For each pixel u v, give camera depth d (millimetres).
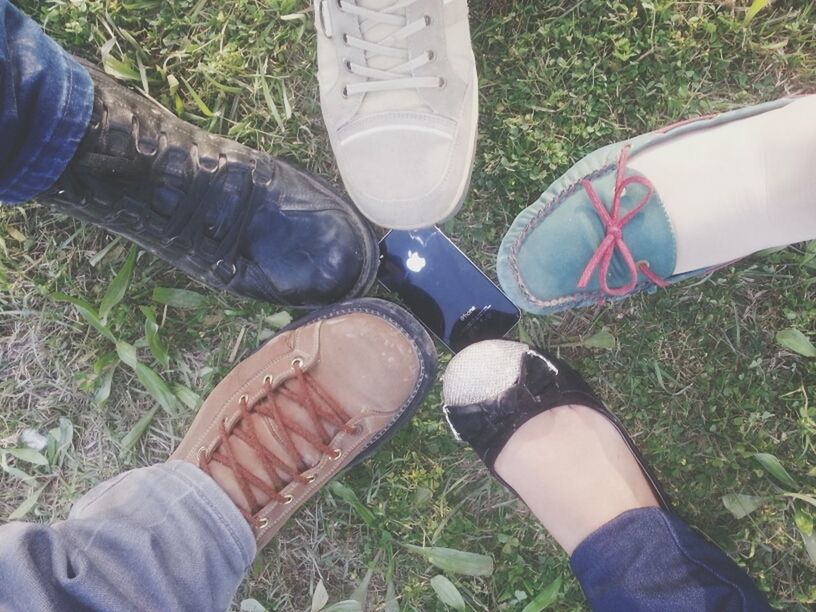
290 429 939
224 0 964
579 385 961
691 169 876
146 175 848
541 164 972
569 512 930
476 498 1020
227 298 1015
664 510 919
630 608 860
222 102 986
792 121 823
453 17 870
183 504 869
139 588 791
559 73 958
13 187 758
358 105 878
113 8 960
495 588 1018
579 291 929
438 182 876
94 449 1036
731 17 941
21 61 704
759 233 867
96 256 999
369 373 939
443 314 1001
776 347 990
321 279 950
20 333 1028
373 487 1015
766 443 991
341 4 843
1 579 715
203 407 970
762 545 997
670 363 997
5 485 1054
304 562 1030
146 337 986
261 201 920
